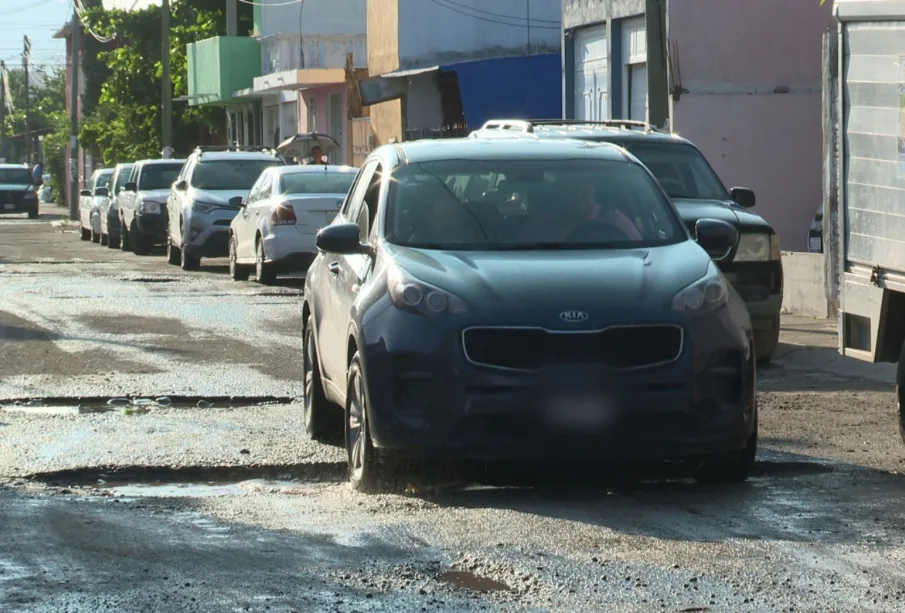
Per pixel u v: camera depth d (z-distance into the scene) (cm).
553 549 1045
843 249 1516
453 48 5606
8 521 1156
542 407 1177
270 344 2389
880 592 930
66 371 2069
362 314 1262
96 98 11838
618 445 1191
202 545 1071
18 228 8244
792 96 3438
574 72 4378
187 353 2272
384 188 1439
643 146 2323
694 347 1204
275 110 7925
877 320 1452
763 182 3453
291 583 963
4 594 941
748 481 1302
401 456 1228
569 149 1508
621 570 985
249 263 3728
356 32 7625
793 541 1067
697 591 934
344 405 1374
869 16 1442
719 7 3397
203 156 4400
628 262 1288
